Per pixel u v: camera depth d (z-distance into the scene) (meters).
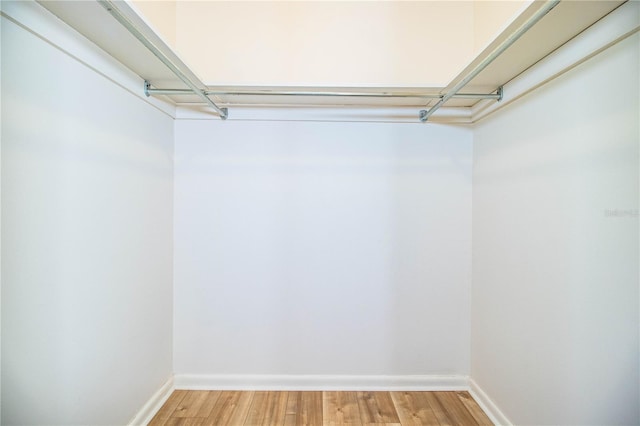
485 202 1.57
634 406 0.82
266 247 1.72
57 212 0.93
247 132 1.71
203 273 1.71
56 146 0.93
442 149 1.72
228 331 1.71
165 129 1.60
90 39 1.03
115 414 1.21
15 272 0.81
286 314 1.72
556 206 1.08
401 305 1.73
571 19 0.88
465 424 1.44
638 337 0.81
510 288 1.35
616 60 0.86
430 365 1.73
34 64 0.85
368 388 1.71
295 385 1.71
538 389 1.16
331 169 1.72
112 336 1.19
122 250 1.25
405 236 1.73
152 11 1.50
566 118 1.03
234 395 1.65
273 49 1.71
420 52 1.73
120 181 1.23
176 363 1.70
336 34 1.72
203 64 1.71
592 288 0.93
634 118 0.81
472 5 1.72
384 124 1.72
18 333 0.83
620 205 0.85
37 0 0.82
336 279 1.73
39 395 0.88
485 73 1.24
